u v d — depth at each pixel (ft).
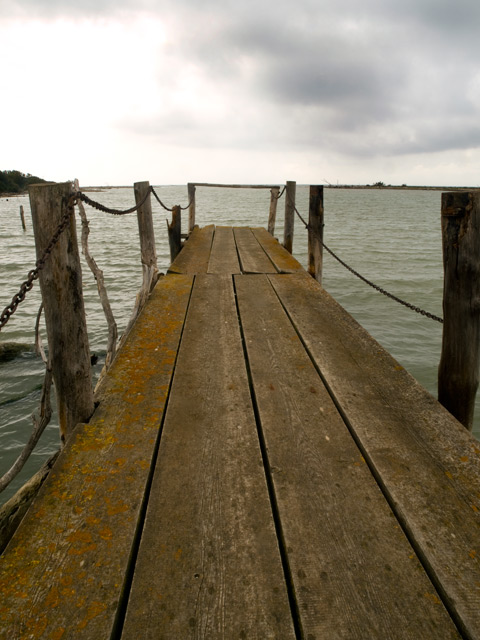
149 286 17.13
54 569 5.02
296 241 71.56
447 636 4.35
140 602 4.66
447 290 8.94
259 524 5.79
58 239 7.22
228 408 8.77
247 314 14.73
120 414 8.43
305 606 4.64
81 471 6.74
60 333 7.55
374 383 9.74
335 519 5.89
